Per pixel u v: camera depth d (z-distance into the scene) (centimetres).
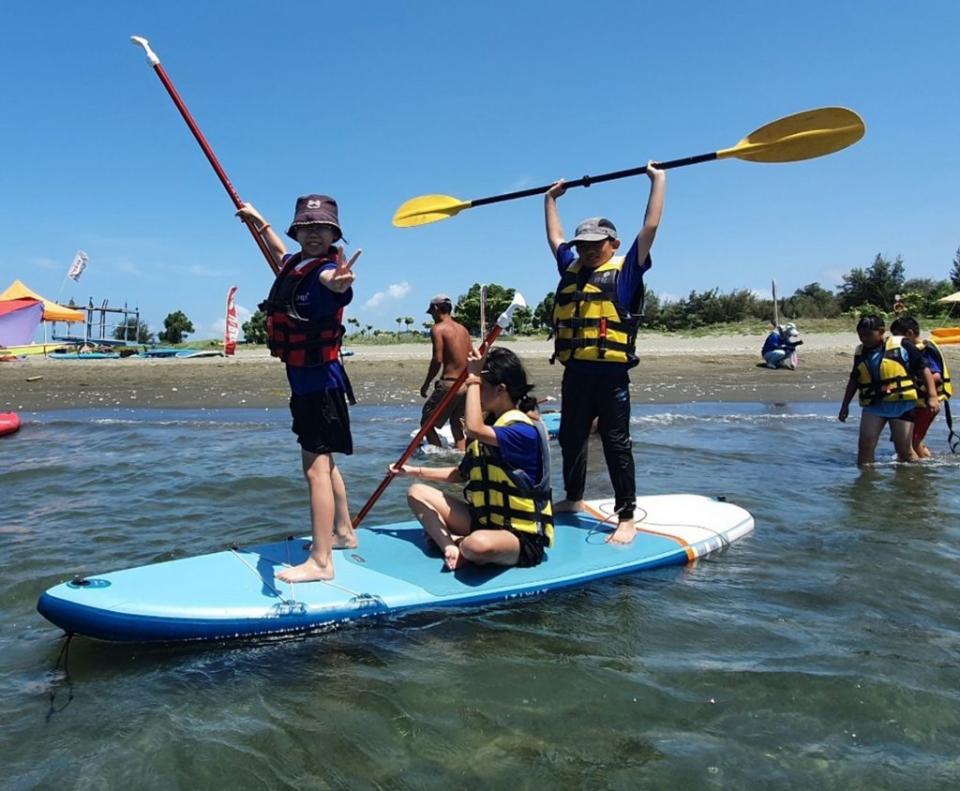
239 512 553
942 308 3303
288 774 236
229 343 2569
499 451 396
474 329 3222
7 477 704
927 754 243
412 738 254
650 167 450
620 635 333
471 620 350
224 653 320
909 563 429
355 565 392
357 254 334
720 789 225
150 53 385
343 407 372
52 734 259
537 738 253
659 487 644
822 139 460
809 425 1027
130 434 998
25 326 2658
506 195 521
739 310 3575
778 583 399
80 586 338
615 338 451
